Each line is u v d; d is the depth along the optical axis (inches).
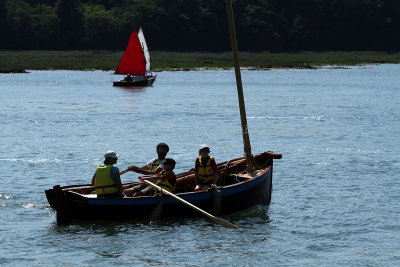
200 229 1550.2
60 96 6067.9
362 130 3437.5
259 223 1608.0
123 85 7608.3
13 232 1509.6
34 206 1755.7
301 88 7455.7
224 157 2608.3
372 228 1560.0
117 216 1581.0
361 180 2100.1
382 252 1384.1
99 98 5856.3
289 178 2142.0
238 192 1675.7
